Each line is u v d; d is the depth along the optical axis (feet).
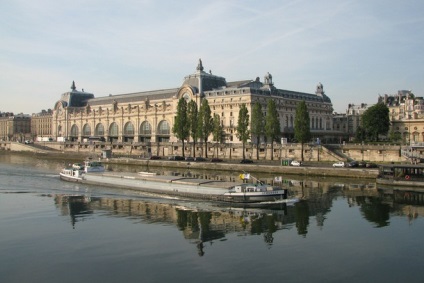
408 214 221.87
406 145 430.61
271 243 175.32
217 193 258.16
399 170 322.96
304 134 437.99
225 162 455.63
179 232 191.11
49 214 225.35
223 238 182.29
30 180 356.18
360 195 273.54
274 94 630.74
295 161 407.64
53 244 173.27
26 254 161.58
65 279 139.13
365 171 346.74
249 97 579.07
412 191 287.89
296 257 158.92
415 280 138.82
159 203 254.47
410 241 177.06
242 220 212.64
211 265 150.71
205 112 510.99
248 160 452.76
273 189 248.52
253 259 156.87
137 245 172.35
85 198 270.46
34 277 140.77
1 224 204.23
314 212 228.02
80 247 169.68
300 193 281.95
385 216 217.97
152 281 137.39
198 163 453.99
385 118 566.77
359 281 138.21
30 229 195.42
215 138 536.42
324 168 369.30
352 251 165.37
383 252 164.04
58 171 431.84
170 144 596.70
